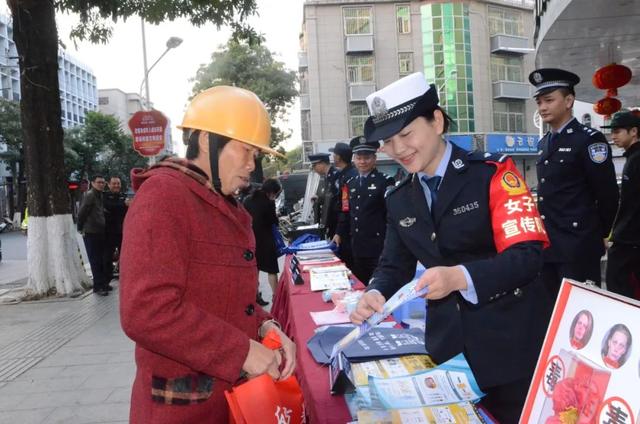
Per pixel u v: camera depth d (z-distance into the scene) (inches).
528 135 1067.3
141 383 49.4
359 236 169.6
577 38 159.5
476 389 55.5
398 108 55.3
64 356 172.1
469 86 1010.1
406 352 67.5
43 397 137.3
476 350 58.2
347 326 80.2
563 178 112.5
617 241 137.1
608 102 186.1
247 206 223.8
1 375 155.9
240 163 50.6
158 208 44.9
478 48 1024.2
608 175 108.6
